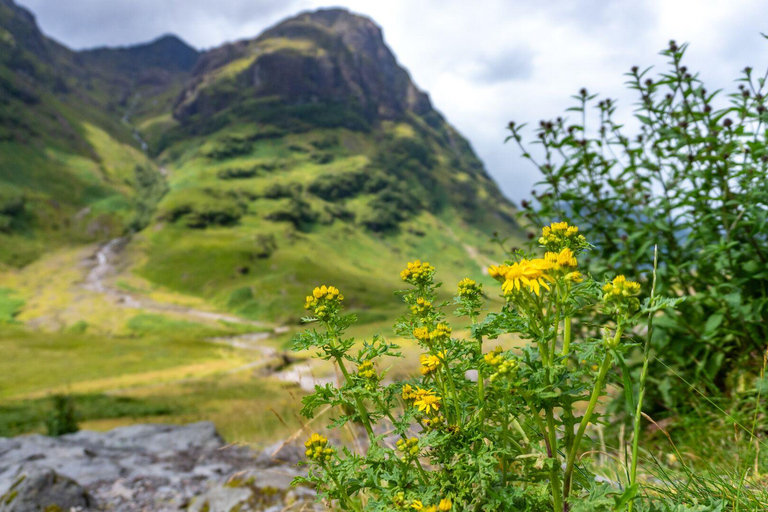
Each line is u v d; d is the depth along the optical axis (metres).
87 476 6.44
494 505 1.49
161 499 5.84
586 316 3.15
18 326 121.81
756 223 3.80
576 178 4.84
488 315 1.60
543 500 1.54
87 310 137.88
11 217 186.50
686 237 4.38
